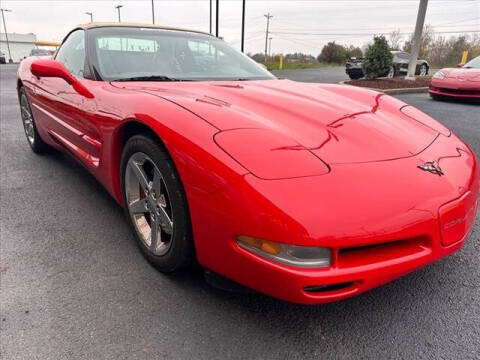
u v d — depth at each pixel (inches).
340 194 52.7
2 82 478.3
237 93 82.5
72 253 81.6
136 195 79.1
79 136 97.7
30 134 156.4
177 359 55.0
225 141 58.1
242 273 55.2
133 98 75.6
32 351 55.4
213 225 56.3
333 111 77.3
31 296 67.3
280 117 70.8
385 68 489.1
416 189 57.5
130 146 73.9
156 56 104.7
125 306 65.5
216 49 118.0
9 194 112.3
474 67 326.6
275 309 65.9
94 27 111.0
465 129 208.4
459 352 57.5
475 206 67.4
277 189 51.8
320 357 56.2
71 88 97.9
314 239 49.5
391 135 70.5
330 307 67.1
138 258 80.1
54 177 127.9
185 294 68.9
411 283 74.4
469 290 72.5
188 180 58.4
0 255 79.9
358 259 53.3
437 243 58.3
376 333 61.1
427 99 338.6
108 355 55.2
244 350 57.0
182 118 64.0
